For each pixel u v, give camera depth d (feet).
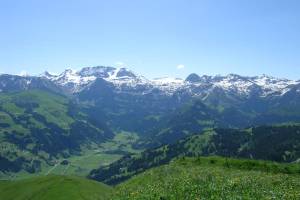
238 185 166.20
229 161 311.47
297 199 137.28
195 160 327.26
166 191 169.17
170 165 301.84
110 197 212.23
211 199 143.43
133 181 260.01
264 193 147.02
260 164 300.40
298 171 281.95
